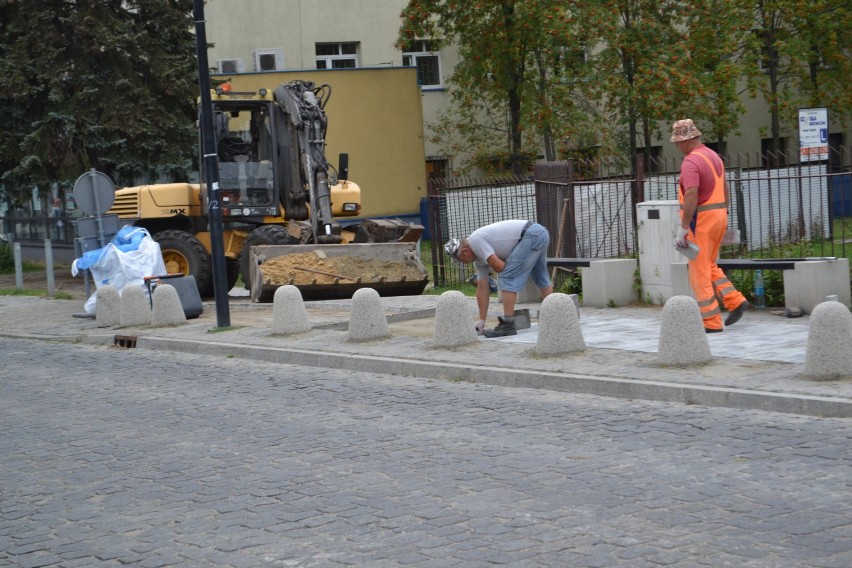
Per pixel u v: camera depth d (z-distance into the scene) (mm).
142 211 26297
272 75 40094
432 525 7105
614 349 12812
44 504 8531
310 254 21969
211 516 7781
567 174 20125
